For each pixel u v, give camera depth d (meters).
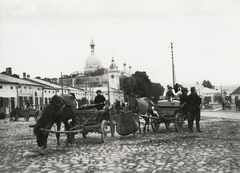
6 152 11.10
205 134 15.05
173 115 17.41
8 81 58.19
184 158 8.55
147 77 102.38
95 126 13.42
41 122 11.26
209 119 29.17
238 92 116.69
